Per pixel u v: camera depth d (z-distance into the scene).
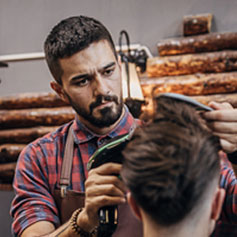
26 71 3.25
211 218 0.77
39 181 1.44
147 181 0.71
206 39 2.80
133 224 1.27
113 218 1.10
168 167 0.71
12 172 3.04
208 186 0.73
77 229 1.19
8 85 3.28
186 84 2.78
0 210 3.20
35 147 1.49
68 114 3.05
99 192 1.07
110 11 3.11
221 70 2.79
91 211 1.11
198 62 2.80
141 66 2.87
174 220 0.72
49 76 3.22
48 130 3.07
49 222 1.36
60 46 1.29
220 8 2.91
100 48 1.30
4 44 3.29
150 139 0.75
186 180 0.70
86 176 1.41
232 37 2.76
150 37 3.05
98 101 1.32
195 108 0.94
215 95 2.77
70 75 1.31
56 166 1.45
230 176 1.31
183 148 0.72
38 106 3.15
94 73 1.30
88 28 1.29
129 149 0.77
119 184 1.07
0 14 3.30
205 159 0.72
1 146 3.11
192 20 2.81
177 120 0.78
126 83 2.52
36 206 1.38
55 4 3.21
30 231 1.32
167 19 3.01
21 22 3.26
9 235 3.19
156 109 0.84
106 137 1.43
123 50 3.02
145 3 3.05
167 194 0.70
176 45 2.85
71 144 1.46
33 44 3.25
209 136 0.77
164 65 2.84
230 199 1.26
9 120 3.13
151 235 0.75
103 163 1.10
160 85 2.81
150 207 0.72
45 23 3.23
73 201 1.39
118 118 1.38
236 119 0.99
